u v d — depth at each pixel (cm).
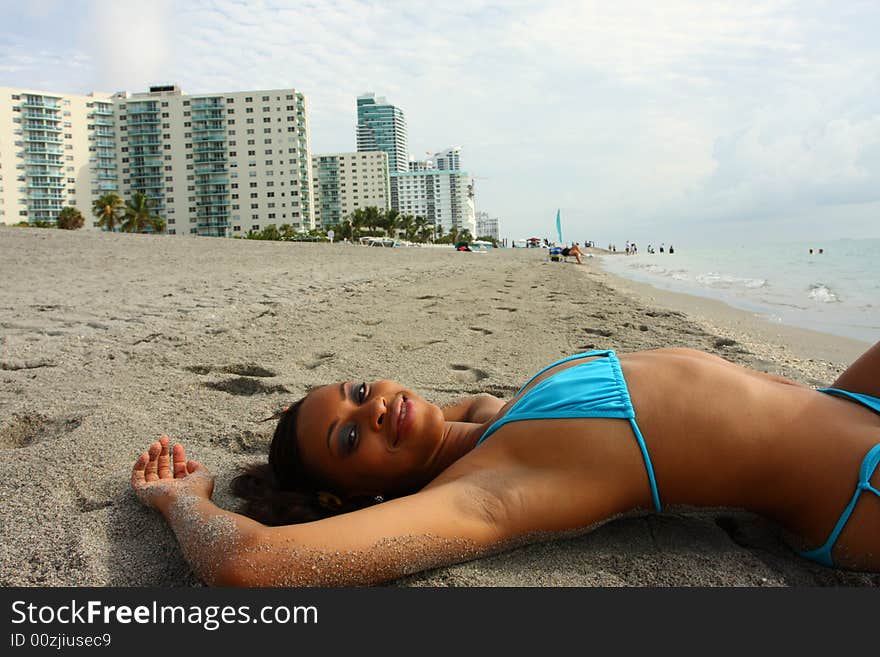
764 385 211
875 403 206
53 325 604
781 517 202
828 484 189
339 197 14775
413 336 589
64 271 1181
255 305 762
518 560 198
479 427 242
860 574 193
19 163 10925
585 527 199
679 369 210
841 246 4881
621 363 220
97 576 187
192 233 11381
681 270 2291
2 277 1054
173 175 11338
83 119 11281
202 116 11188
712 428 196
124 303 756
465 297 950
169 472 251
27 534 209
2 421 324
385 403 227
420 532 182
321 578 174
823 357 559
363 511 189
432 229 12056
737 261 3042
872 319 820
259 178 11262
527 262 2769
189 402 367
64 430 320
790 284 1479
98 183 11444
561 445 198
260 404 365
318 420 229
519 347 542
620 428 197
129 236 2445
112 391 383
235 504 237
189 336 560
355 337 576
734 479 196
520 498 191
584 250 7744
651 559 200
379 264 1833
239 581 172
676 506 202
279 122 11194
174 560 195
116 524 217
